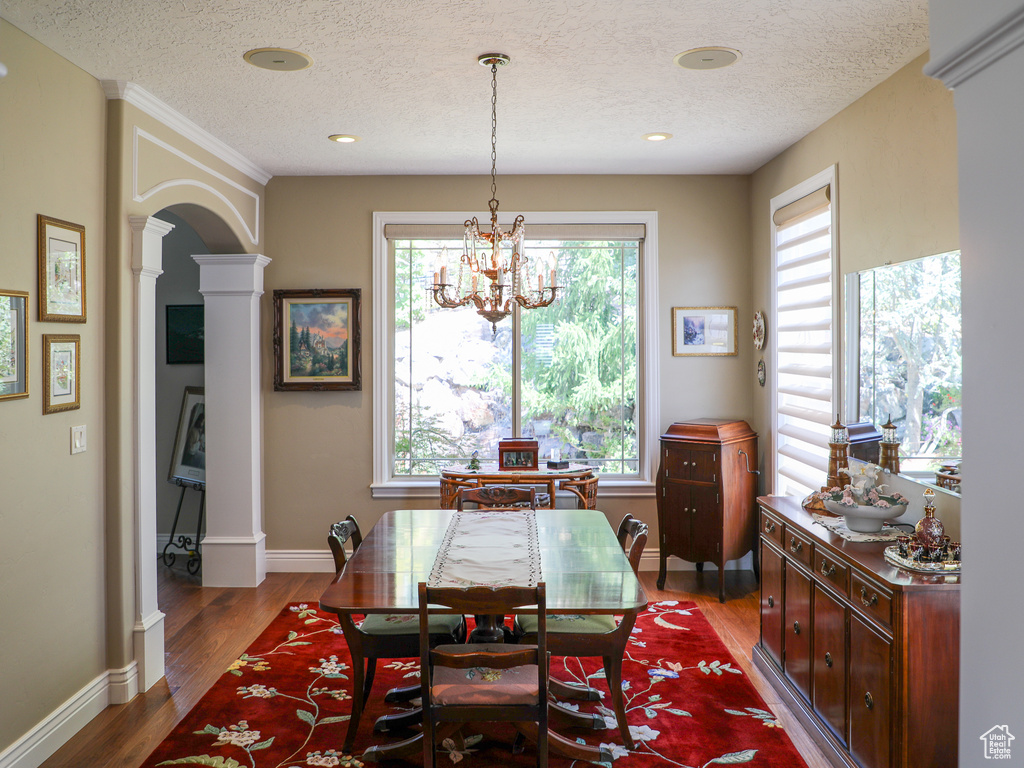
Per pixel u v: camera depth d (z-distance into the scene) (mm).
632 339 5422
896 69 3217
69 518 3043
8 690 2674
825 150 3992
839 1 2582
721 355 5301
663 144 4469
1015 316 1124
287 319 5230
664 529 4949
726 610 4523
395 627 2918
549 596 2559
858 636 2574
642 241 5348
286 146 4453
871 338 3418
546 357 5438
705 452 4773
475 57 3082
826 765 2758
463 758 2852
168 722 3129
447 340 5418
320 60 3096
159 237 3557
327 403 5270
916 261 3037
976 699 1224
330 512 5293
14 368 2703
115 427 3314
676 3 2588
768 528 3543
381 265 5246
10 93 2689
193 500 5918
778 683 3346
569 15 2686
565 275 5418
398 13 2658
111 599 3320
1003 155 1143
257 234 5113
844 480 3443
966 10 1185
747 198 5277
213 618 4395
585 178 5250
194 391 5801
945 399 2809
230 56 3041
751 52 3033
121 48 2938
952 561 2428
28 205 2785
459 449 5434
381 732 3033
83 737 3002
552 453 5434
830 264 3926
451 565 2914
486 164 4934
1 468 2643
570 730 3039
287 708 3238
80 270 3100
